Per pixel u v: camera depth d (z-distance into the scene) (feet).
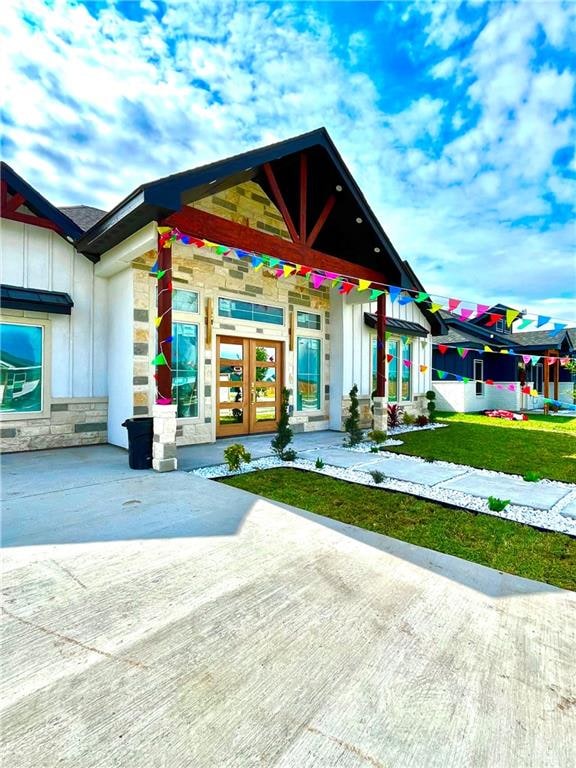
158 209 15.72
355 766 4.34
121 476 16.11
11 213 20.45
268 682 5.53
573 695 5.40
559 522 12.30
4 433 20.61
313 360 32.27
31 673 5.61
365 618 7.06
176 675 5.63
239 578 8.31
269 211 27.30
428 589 8.10
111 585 7.94
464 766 4.38
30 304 20.44
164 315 16.89
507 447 25.46
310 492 14.90
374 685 5.51
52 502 12.81
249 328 27.35
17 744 4.53
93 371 23.30
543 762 4.44
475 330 55.42
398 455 22.59
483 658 6.09
